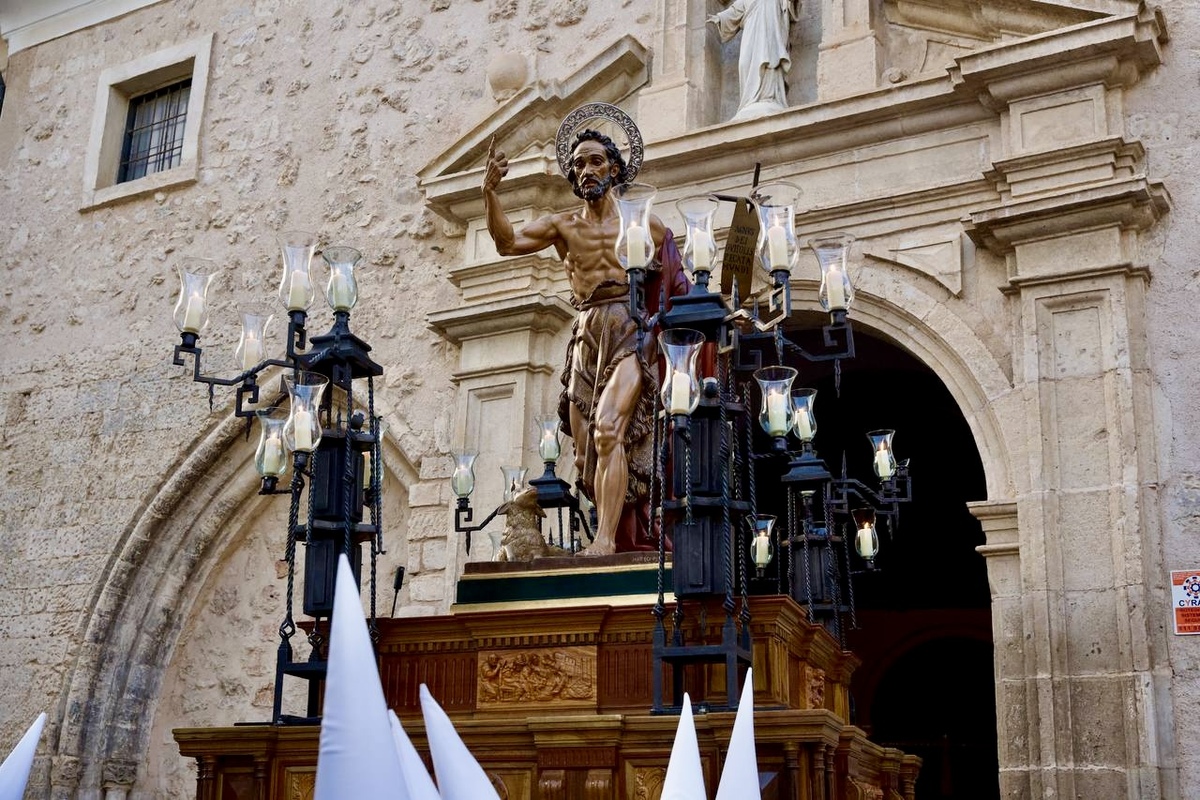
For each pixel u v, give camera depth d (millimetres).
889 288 7781
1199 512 6703
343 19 10492
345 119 10195
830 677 5797
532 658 4777
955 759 11992
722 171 8445
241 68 10859
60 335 11031
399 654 5008
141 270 10789
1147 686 6445
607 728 4254
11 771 2631
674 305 4730
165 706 9852
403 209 9695
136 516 10102
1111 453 6848
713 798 4094
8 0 12258
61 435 10727
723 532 4512
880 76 8180
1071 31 7309
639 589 4785
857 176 8070
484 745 4469
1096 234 7180
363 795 1957
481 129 9055
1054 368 7129
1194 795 6336
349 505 5172
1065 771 6523
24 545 10570
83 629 10000
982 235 7488
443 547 8703
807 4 8812
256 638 9711
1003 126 7645
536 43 9594
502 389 8695
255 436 9953
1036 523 6926
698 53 8844
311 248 5316
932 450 11969
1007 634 6977
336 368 5207
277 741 4723
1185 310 7020
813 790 4039
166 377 10352
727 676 4266
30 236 11500
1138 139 7262
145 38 11523
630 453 5301
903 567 12250
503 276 8844
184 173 10750
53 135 11711
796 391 6500
